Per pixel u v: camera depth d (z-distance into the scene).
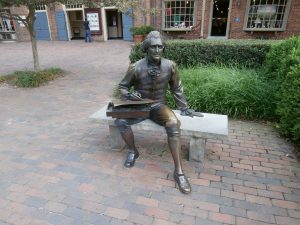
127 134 2.86
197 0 12.66
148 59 2.82
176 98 3.16
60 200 2.44
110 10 16.72
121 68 8.38
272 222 2.18
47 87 6.40
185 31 13.41
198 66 6.06
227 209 2.32
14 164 3.04
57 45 15.00
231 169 2.91
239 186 2.62
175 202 2.40
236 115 4.36
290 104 3.34
